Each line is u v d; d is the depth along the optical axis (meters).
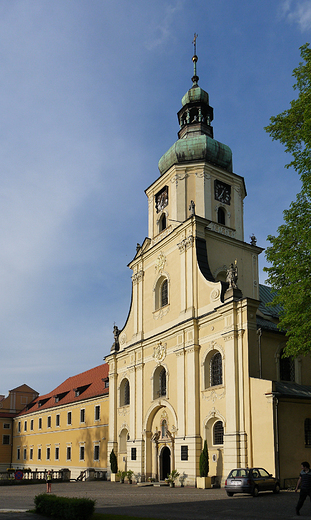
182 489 31.55
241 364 31.16
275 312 41.66
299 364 34.75
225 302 33.12
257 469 25.39
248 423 29.69
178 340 37.59
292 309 24.11
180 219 41.31
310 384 35.06
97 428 54.31
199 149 43.19
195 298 37.12
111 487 36.38
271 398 28.50
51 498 18.53
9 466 81.88
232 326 32.09
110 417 47.81
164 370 40.41
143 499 25.55
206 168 42.25
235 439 29.84
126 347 45.91
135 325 45.34
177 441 35.47
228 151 44.44
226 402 31.38
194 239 38.38
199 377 34.97
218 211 42.72
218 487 31.39
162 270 42.25
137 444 41.25
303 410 29.91
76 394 63.41
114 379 48.34
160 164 46.00
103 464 51.62
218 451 32.19
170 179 43.50
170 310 40.22
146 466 39.91
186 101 47.47
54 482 46.09
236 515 17.58
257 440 28.92
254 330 31.75
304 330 23.44
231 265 34.69
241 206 44.16
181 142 43.88
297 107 25.72
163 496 26.97
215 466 32.16
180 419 35.69
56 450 64.81
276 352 32.94
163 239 42.25
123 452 45.09
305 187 24.98
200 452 33.56
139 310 45.00
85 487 37.03
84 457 56.34
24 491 34.28
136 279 46.47
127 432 46.00
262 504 20.75
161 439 38.72
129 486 37.06
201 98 47.03
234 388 30.86
